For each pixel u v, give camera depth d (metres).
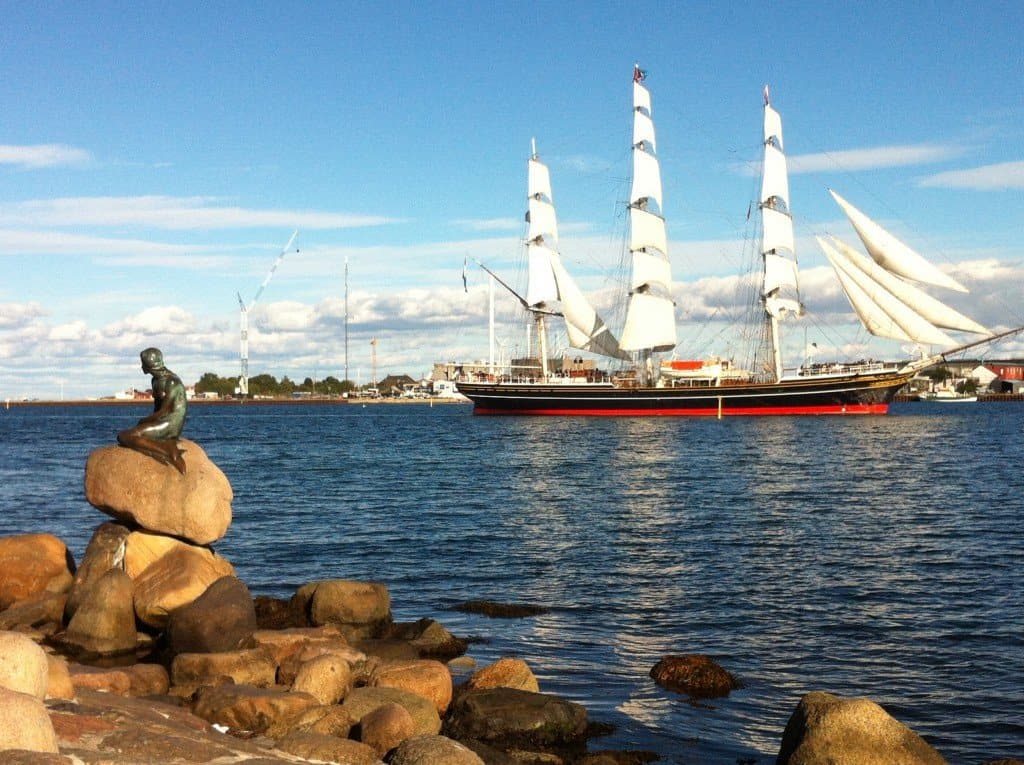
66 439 101.69
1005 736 14.45
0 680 10.00
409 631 19.20
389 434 109.31
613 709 15.48
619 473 58.44
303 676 14.41
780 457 69.94
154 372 18.88
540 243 148.88
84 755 9.52
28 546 20.05
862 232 123.50
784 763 11.48
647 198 141.00
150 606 17.12
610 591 24.38
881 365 128.00
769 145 134.75
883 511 39.56
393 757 11.28
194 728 11.83
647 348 141.75
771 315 136.62
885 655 18.58
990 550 29.88
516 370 154.25
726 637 19.92
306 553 30.02
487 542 32.06
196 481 18.45
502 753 12.96
